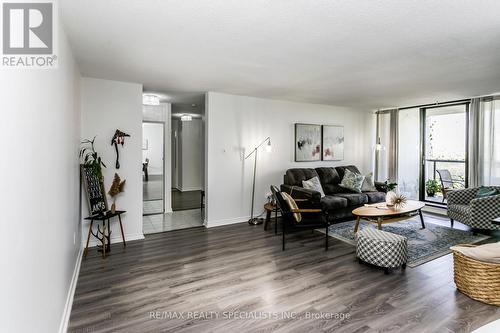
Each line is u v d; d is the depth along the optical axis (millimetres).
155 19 2131
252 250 3691
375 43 2602
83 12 2018
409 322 2129
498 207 4070
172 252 3613
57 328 1876
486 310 2289
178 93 4898
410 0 1857
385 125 6797
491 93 4887
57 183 1958
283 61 3129
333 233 4422
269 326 2082
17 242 1136
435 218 5344
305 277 2893
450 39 2510
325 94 5016
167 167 5906
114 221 3982
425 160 6324
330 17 2098
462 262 2549
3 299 988
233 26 2248
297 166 5898
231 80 3975
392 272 3006
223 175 4984
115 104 3939
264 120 5426
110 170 3922
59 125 2068
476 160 5203
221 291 2604
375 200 5480
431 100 5582
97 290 2613
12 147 1096
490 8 1957
